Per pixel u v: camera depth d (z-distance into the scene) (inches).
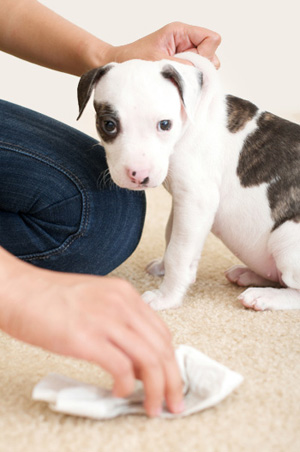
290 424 40.2
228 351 51.2
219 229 65.9
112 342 34.8
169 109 54.1
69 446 37.3
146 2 160.4
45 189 58.7
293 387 45.0
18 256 61.2
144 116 53.2
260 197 62.6
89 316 34.9
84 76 56.1
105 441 37.7
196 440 38.0
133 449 37.2
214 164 61.8
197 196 61.2
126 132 53.6
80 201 59.6
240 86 162.1
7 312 35.5
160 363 35.6
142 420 39.6
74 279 37.4
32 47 69.9
